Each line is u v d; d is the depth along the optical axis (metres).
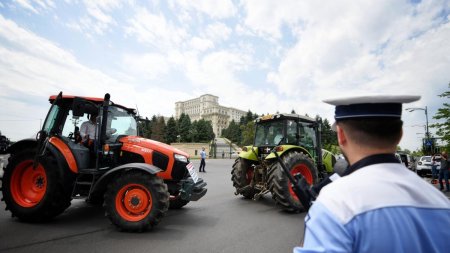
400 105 1.04
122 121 5.81
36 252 3.43
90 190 4.59
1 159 7.44
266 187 6.40
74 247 3.62
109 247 3.65
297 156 6.18
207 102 141.12
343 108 1.10
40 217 4.68
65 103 5.38
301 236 4.26
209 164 27.33
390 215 0.84
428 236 0.84
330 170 8.03
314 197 1.61
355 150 1.06
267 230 4.57
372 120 1.01
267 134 7.53
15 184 4.93
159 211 4.25
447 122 12.69
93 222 4.86
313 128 7.74
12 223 4.70
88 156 5.07
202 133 84.31
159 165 5.16
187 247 3.71
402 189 0.91
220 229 4.58
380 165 0.98
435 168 13.52
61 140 4.88
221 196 8.04
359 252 0.83
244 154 7.34
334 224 0.87
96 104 5.30
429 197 0.93
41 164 4.71
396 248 0.80
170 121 78.50
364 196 0.89
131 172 4.44
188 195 4.98
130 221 4.26
